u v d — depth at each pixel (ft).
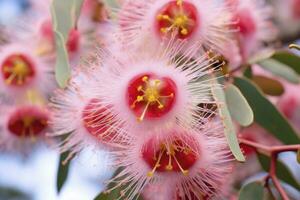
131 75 0.79
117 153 0.78
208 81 0.78
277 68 0.97
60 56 0.78
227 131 0.74
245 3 0.91
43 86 0.96
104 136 0.78
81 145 0.81
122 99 0.78
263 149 0.83
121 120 0.77
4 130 0.98
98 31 0.89
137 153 0.78
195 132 0.77
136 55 0.80
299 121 1.08
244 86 0.89
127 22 0.81
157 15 0.81
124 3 0.82
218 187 0.78
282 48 1.12
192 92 0.77
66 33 0.80
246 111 0.79
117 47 0.80
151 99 0.77
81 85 0.80
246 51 0.91
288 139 0.89
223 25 0.83
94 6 0.90
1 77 0.96
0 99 0.97
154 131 0.77
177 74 0.78
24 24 0.98
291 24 1.23
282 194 0.82
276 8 1.23
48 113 0.96
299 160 0.80
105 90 0.79
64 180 0.94
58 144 0.87
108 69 0.80
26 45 0.97
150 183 0.79
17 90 0.96
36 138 0.98
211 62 0.80
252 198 0.84
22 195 1.39
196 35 0.82
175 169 0.77
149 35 0.81
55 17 0.80
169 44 0.80
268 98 0.95
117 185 0.79
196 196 0.78
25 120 0.97
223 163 0.78
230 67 0.88
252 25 0.91
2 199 1.38
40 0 0.98
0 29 0.98
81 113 0.81
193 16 0.82
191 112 0.77
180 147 0.77
